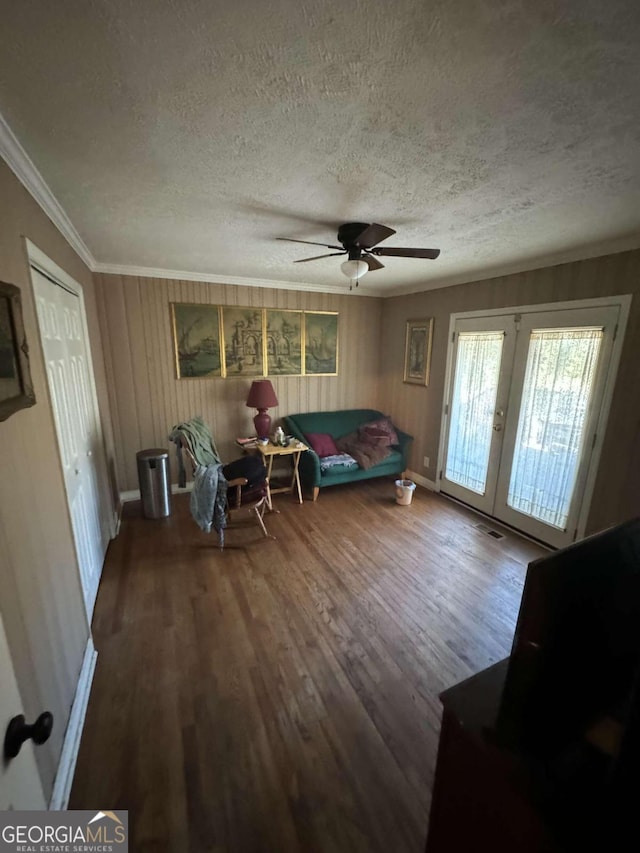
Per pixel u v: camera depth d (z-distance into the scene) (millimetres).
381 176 1637
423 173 1604
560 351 2861
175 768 1381
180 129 1298
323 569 2697
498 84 1059
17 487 1173
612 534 708
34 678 1163
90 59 970
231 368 4098
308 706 1642
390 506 3832
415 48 933
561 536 2941
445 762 806
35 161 1485
